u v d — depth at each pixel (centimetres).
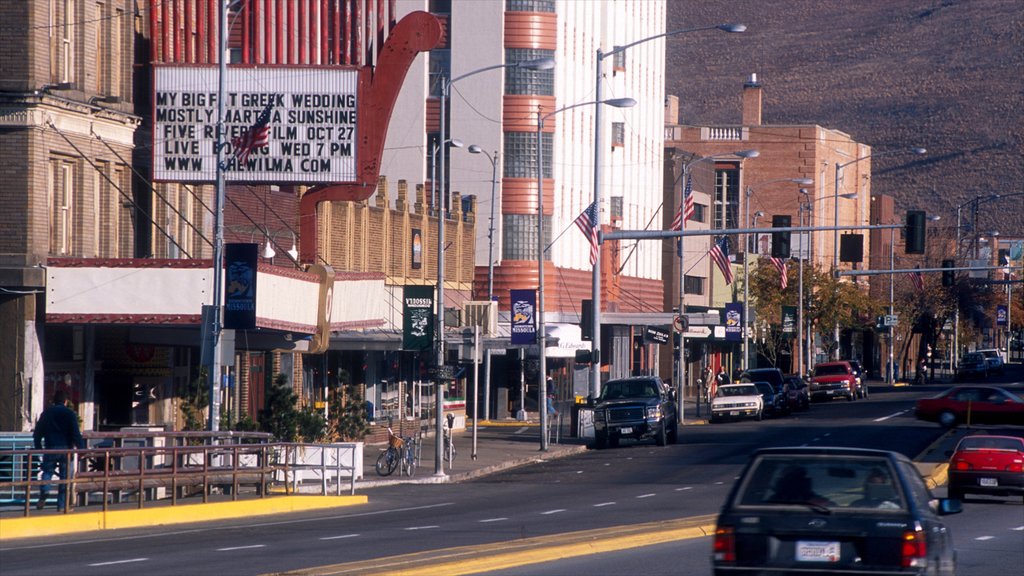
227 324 6556
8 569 3838
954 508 2962
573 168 15638
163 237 7838
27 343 6619
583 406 10900
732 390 13600
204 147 7819
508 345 11019
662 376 19450
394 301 10931
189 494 6272
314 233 9088
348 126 8069
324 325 8069
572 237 15675
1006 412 11575
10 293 6625
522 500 6569
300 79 8050
